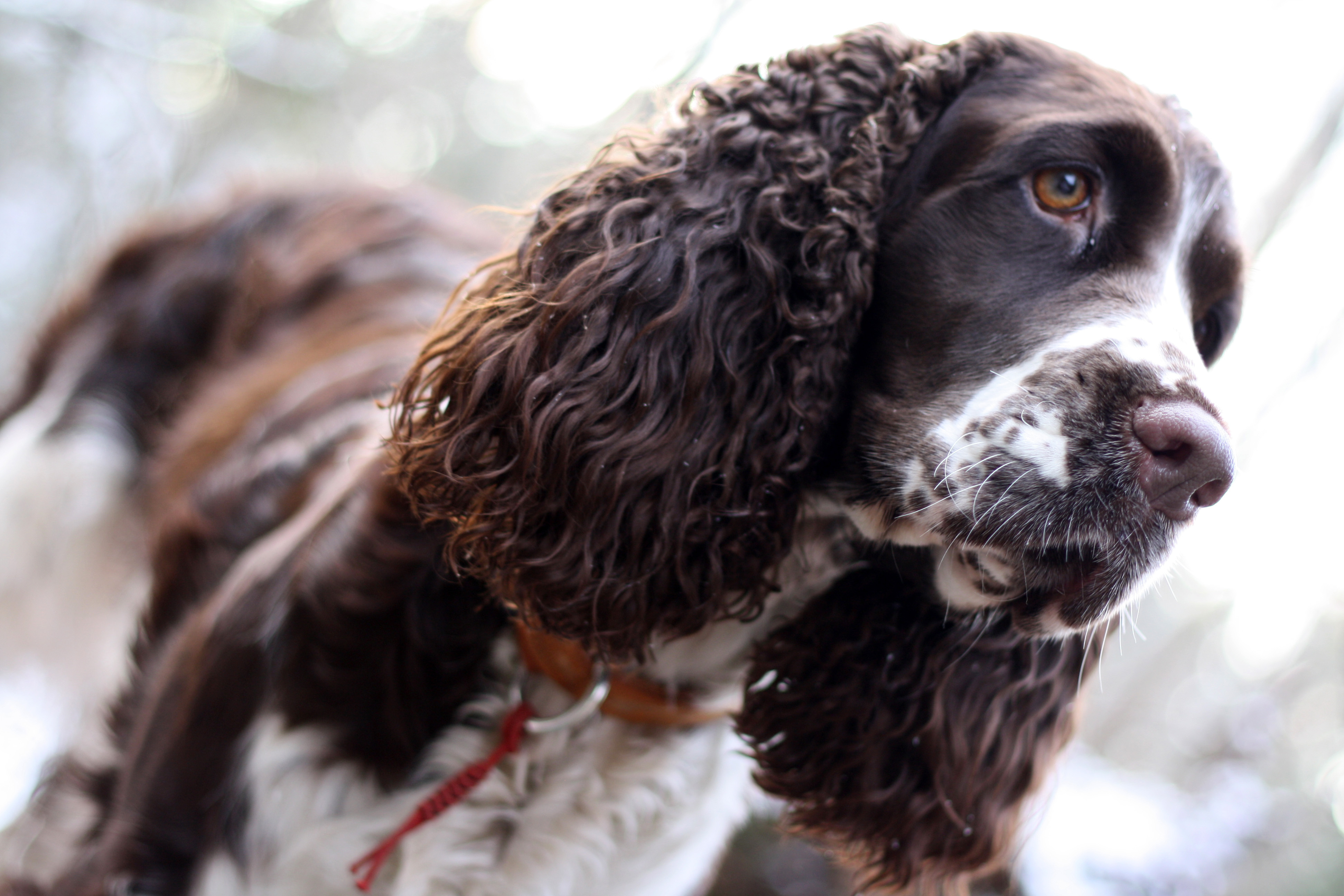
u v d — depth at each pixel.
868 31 1.79
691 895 1.99
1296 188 6.57
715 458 1.59
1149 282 1.61
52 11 5.70
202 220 3.63
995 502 1.48
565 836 1.76
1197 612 7.27
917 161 1.70
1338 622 7.87
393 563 1.74
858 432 1.65
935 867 1.90
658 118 1.81
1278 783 6.74
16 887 1.98
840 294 1.62
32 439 3.26
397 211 3.58
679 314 1.57
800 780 1.80
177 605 2.25
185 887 1.77
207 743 1.81
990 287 1.59
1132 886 3.94
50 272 6.06
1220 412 1.47
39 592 3.18
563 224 1.63
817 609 1.80
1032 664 1.88
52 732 3.25
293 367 2.88
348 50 8.41
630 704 1.79
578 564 1.53
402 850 1.71
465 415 1.55
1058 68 1.71
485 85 9.38
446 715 1.75
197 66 6.61
